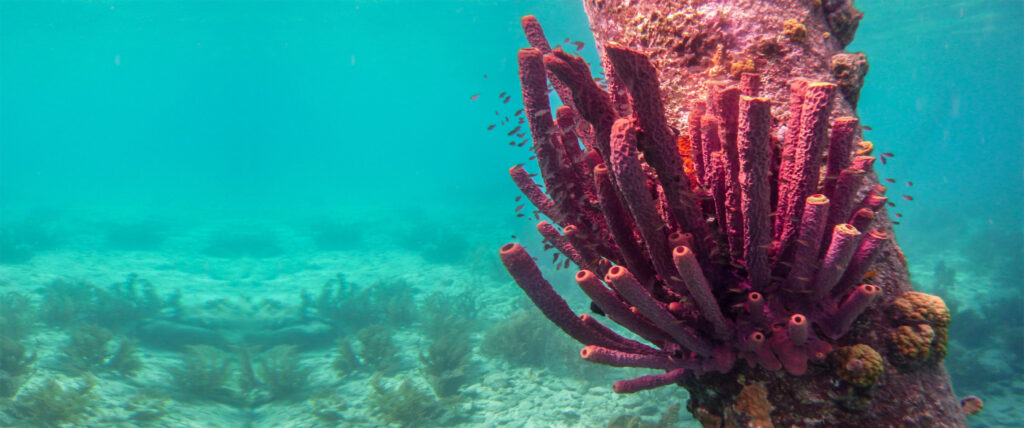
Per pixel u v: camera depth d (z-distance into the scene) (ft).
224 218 119.85
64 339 33.32
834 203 4.87
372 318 43.60
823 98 4.31
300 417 27.86
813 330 5.27
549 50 6.33
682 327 5.18
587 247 5.67
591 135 5.58
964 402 6.62
